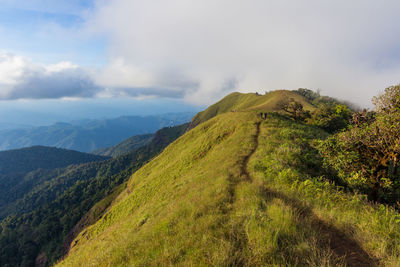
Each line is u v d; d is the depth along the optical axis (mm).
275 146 16609
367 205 6125
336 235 4578
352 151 10180
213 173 13234
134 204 36094
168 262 4223
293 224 4578
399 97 9367
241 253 3936
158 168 52219
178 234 5242
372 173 9633
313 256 3652
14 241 132625
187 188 13742
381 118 9375
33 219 155750
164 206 13383
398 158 8602
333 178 11742
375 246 3996
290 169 9500
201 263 3861
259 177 9578
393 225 4465
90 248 15047
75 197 179125
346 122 38500
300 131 22891
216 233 4738
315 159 13320
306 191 7258
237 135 27156
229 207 6215
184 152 43000
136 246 5648
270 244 3908
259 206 5703
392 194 9062
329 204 6203
